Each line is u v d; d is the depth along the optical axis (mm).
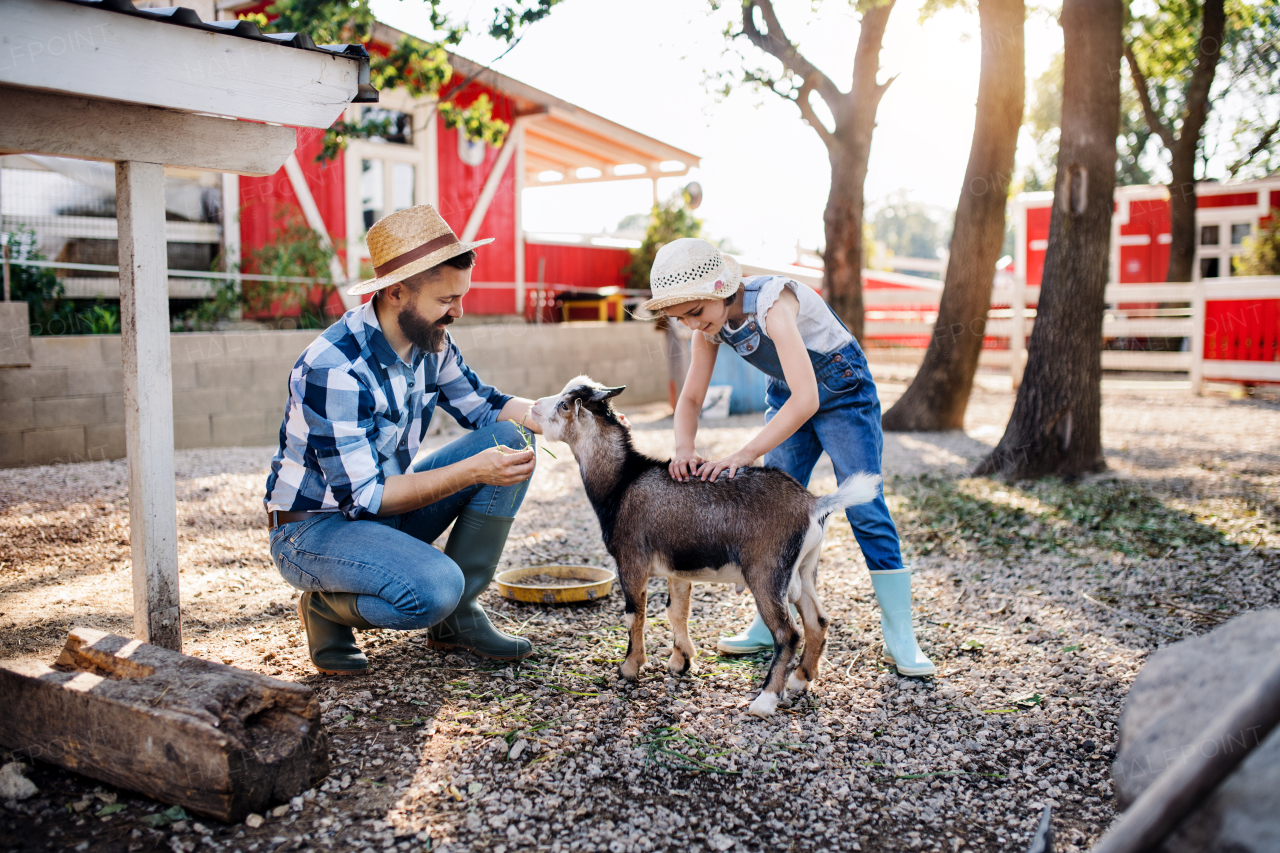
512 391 11422
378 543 2994
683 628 3400
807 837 2322
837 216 10117
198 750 2232
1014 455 7402
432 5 7871
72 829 2227
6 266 7414
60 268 9078
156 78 2717
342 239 11172
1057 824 2396
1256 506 6184
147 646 2682
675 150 15000
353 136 8797
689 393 3447
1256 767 1551
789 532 2996
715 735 2889
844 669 3500
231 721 2299
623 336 12844
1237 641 1789
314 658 3268
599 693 3211
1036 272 18391
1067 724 2998
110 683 2432
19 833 2203
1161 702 1836
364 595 3018
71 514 5625
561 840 2254
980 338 9922
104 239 9375
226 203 10234
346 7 7738
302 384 2943
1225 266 18438
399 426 3285
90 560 4777
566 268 15469
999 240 9609
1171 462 7883
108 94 2615
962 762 2742
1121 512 6082
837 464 3408
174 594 3062
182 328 9273
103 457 7676
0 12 2389
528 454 3010
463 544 3461
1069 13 6910
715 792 2535
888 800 2520
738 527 3023
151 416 2959
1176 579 4633
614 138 14273
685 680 3359
